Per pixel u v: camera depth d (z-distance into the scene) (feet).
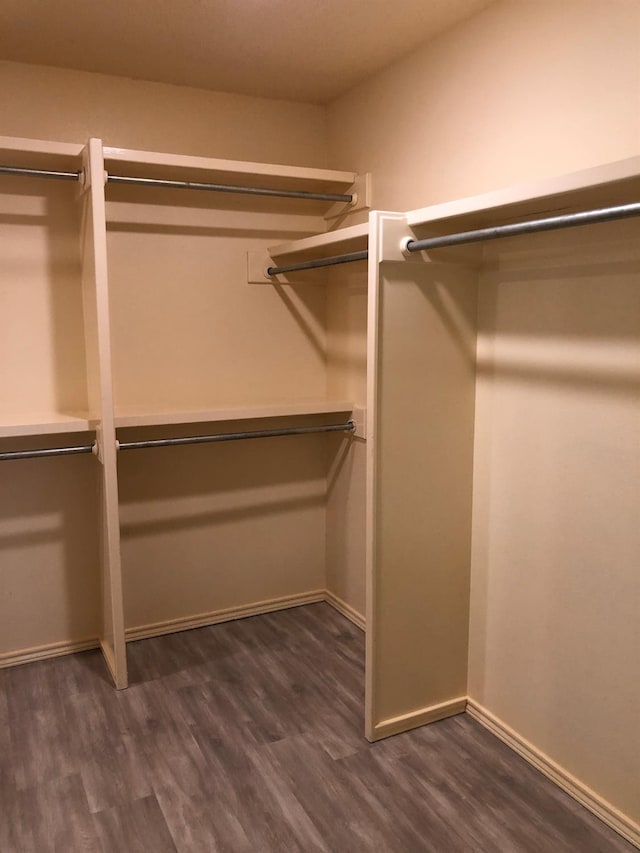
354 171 9.09
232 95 9.03
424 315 6.58
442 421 6.86
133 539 9.14
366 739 7.00
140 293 8.77
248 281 9.46
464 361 6.91
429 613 7.11
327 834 5.71
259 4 6.49
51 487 8.57
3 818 5.90
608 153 5.43
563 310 5.91
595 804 5.94
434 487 6.92
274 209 9.51
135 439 8.95
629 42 5.17
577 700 6.10
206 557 9.68
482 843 5.62
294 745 6.91
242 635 9.45
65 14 6.66
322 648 9.05
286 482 10.14
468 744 6.94
